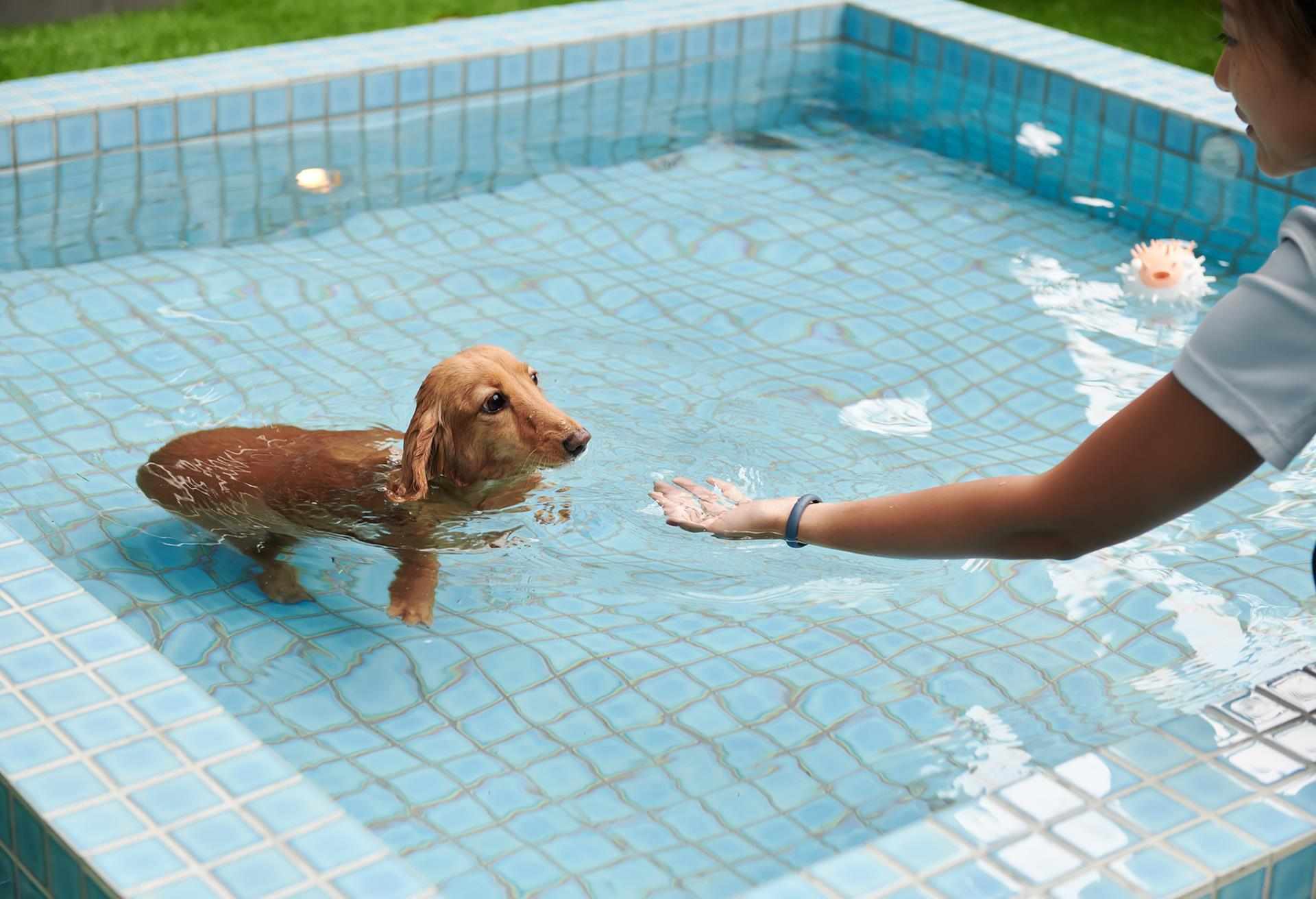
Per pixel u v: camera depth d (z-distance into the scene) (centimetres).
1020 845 217
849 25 707
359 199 542
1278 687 257
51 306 450
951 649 302
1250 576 329
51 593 271
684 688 288
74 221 507
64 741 230
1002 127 625
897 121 637
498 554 333
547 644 301
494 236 518
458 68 618
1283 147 177
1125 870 212
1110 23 818
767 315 466
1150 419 183
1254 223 528
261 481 335
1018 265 505
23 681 245
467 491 343
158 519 346
